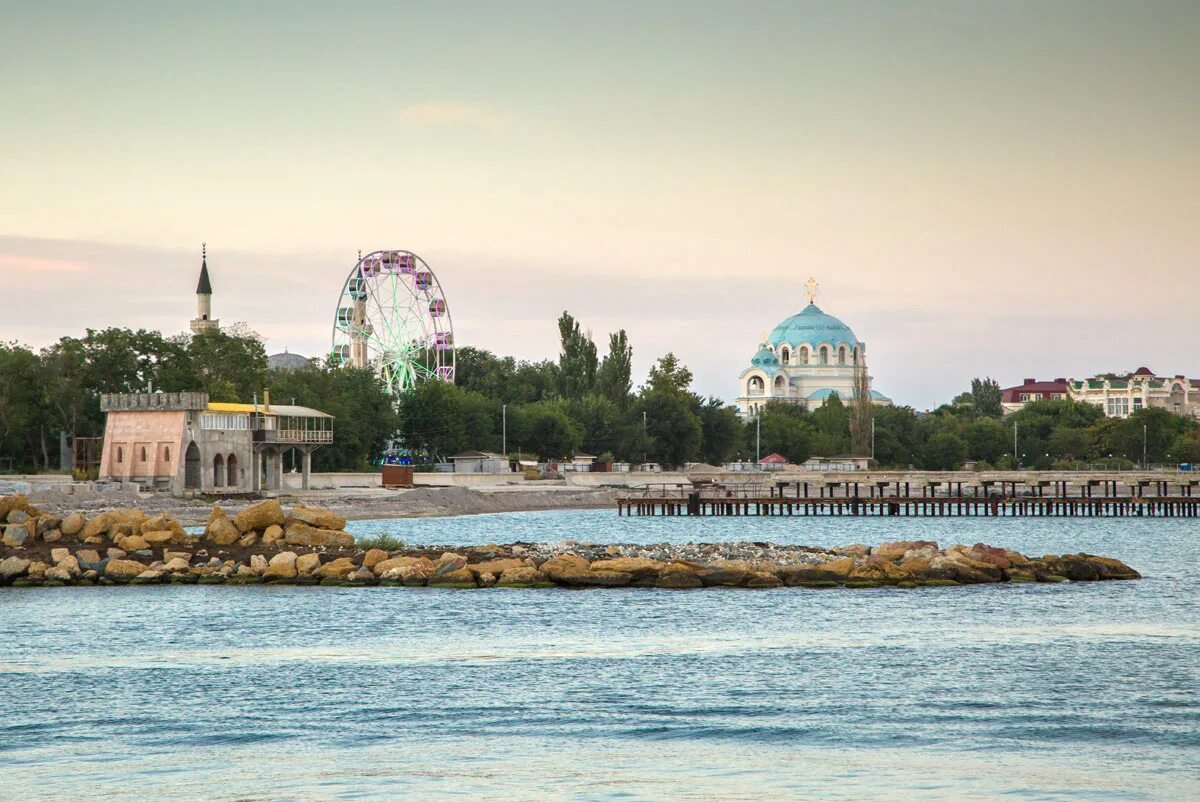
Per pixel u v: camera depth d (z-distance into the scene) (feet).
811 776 220.84
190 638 342.85
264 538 476.54
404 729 251.39
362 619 371.76
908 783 216.74
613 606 396.57
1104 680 291.17
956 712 262.67
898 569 450.30
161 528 476.13
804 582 440.86
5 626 360.07
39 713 263.90
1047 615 381.81
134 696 278.05
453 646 331.98
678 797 209.77
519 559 451.53
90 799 209.26
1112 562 474.49
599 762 229.25
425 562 445.78
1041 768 224.94
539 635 347.56
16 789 214.69
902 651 324.80
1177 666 306.76
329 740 243.81
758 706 268.00
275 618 372.99
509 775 221.46
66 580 437.17
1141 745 238.89
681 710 264.93
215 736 246.47
